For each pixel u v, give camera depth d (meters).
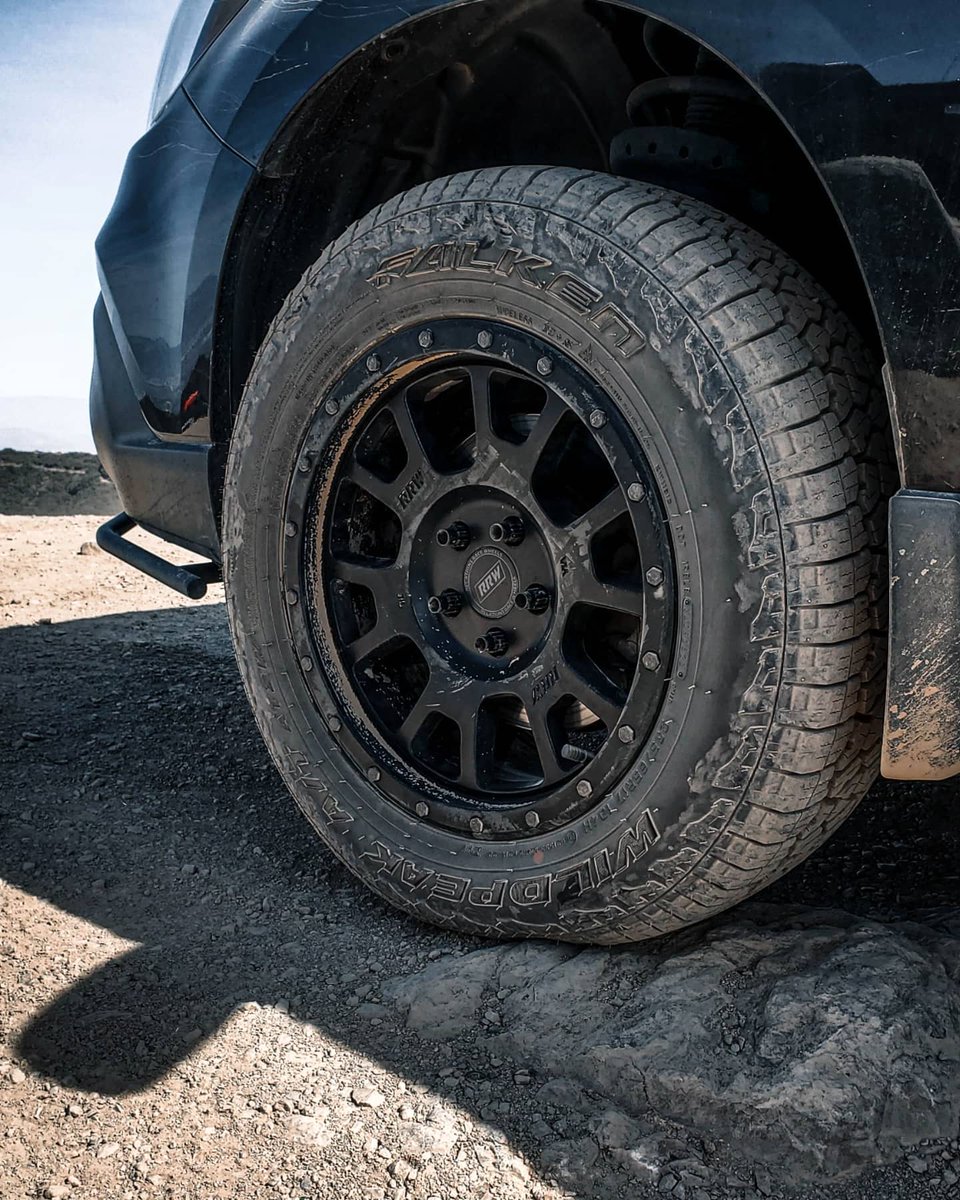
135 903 2.48
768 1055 1.80
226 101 2.49
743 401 1.80
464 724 2.20
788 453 1.79
